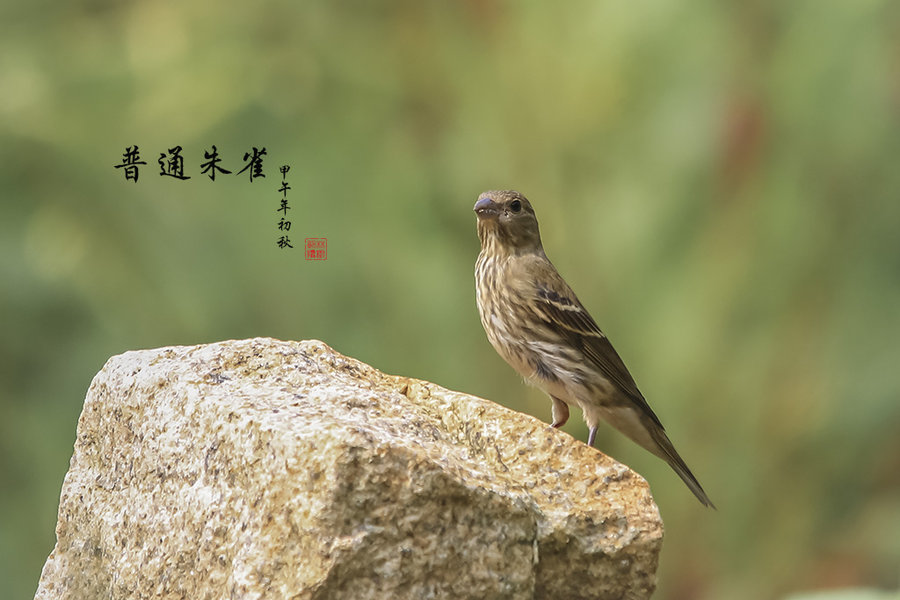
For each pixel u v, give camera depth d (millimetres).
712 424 11656
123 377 6574
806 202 12117
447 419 6535
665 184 11828
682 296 11602
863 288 12258
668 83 12141
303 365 6438
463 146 12258
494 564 5527
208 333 12148
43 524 12664
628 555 5961
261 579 5316
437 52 12523
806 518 11781
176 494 5977
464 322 12070
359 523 5309
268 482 5457
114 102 12812
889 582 11930
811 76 12188
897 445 12125
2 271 12453
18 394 12680
